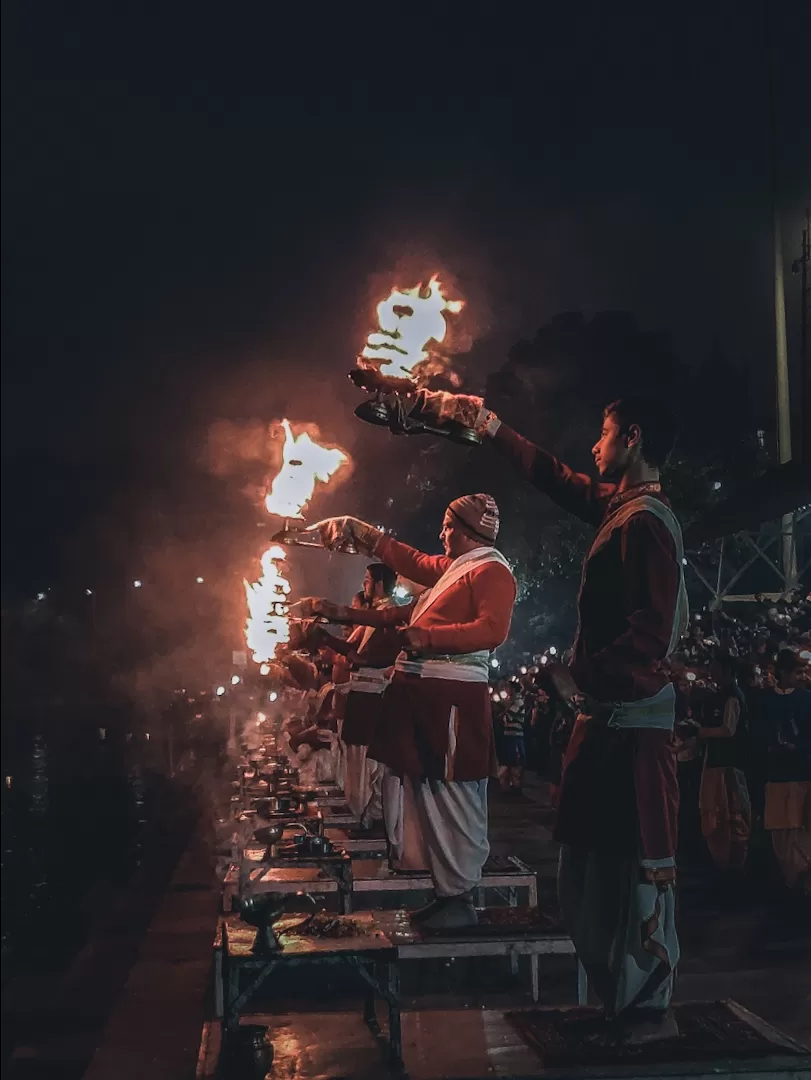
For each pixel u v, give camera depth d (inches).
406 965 285.9
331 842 311.3
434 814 228.8
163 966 309.1
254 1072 178.5
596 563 173.3
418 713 228.4
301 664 467.5
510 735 668.1
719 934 312.7
